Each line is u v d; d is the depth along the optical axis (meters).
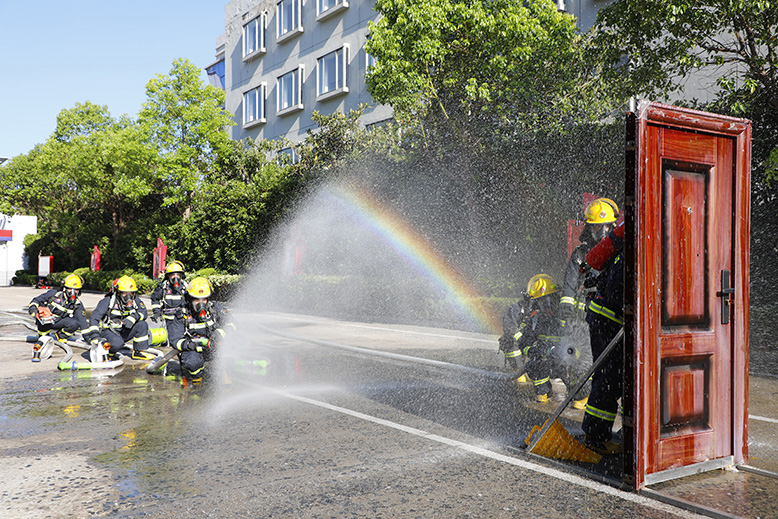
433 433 4.66
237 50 36.75
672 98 14.48
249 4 35.59
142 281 31.23
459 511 3.16
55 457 4.13
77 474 3.79
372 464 3.92
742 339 3.87
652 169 3.50
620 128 12.19
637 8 10.24
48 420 5.16
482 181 15.11
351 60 27.23
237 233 26.72
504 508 3.20
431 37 14.85
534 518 3.07
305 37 30.38
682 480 3.61
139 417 5.23
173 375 7.35
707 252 3.76
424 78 15.37
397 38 14.95
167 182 36.75
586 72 13.41
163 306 7.46
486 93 14.34
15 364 8.36
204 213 29.36
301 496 3.38
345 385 6.63
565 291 5.11
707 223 3.76
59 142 42.53
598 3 17.11
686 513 3.13
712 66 13.78
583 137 12.80
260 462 3.98
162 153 32.59
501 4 14.61
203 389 6.48
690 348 3.64
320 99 28.52
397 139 18.69
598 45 11.96
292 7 31.23
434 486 3.52
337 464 3.93
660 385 3.57
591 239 4.87
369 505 3.24
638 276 3.40
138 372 7.59
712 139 3.78
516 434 4.63
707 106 11.48
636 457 3.42
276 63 32.78
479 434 4.63
